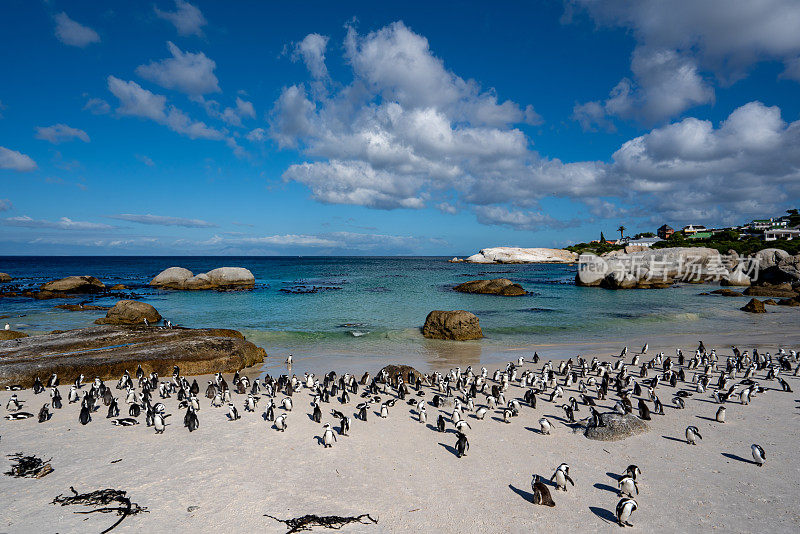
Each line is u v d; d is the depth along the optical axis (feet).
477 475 42.93
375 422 58.39
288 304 195.21
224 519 34.65
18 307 177.78
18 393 69.41
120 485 39.78
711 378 78.74
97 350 88.99
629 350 108.27
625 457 46.98
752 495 38.81
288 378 80.94
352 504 37.24
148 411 55.62
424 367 92.73
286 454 47.34
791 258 269.64
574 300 210.59
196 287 257.34
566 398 69.67
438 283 323.16
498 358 100.89
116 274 418.31
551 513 36.24
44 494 37.99
